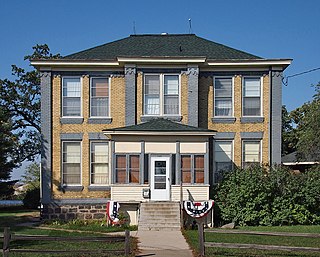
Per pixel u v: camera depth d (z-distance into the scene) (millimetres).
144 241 17328
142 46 28641
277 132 26484
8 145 34625
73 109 26594
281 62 26250
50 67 26391
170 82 26484
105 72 26594
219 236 18281
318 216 23969
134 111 26156
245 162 26578
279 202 23531
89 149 26391
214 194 24469
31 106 42594
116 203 23328
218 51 27922
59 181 26156
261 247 12938
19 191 58188
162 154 24047
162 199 23906
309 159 32062
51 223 24219
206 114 26672
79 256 13766
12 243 16562
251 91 26797
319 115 29828
